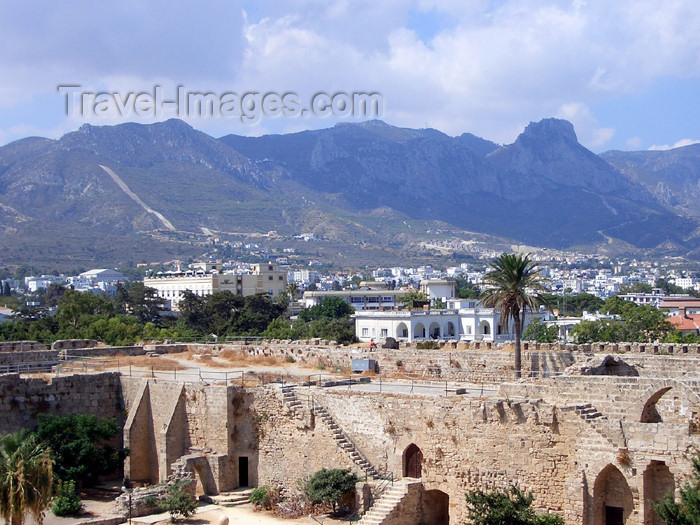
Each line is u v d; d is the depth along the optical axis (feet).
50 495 175.52
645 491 166.81
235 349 298.15
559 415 177.68
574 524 173.06
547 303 242.17
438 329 632.38
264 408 223.10
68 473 214.69
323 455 211.20
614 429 170.60
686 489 154.92
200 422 229.04
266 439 221.87
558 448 177.58
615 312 635.25
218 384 229.86
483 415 187.32
